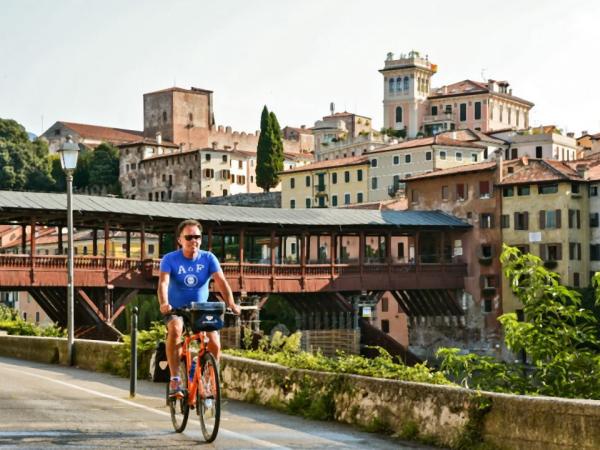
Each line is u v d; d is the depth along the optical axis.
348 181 133.38
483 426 10.71
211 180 163.50
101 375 20.61
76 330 57.47
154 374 11.75
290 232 73.75
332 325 75.56
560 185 84.06
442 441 11.09
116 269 60.28
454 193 89.50
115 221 62.91
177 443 10.70
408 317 91.62
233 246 118.12
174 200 166.62
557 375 15.72
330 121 195.75
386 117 181.25
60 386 17.45
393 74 180.12
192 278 10.99
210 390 10.61
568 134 154.12
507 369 16.34
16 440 10.61
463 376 16.34
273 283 69.88
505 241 86.12
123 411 13.56
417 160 126.56
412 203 94.00
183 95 192.88
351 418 12.69
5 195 57.06
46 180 179.38
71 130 196.62
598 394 15.40
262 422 12.90
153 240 115.75
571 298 17.14
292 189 139.38
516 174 86.56
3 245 118.38
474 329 86.25
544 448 9.93
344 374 13.14
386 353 13.77
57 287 58.91
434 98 177.00
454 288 85.75
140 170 174.62
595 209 86.06
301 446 10.80
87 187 180.75
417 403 11.65
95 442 10.63
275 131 147.38
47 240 117.75
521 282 17.33
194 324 10.63
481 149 131.12
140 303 93.00
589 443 9.49
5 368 22.69
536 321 16.91
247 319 68.62
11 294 120.38
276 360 15.68
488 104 171.00
